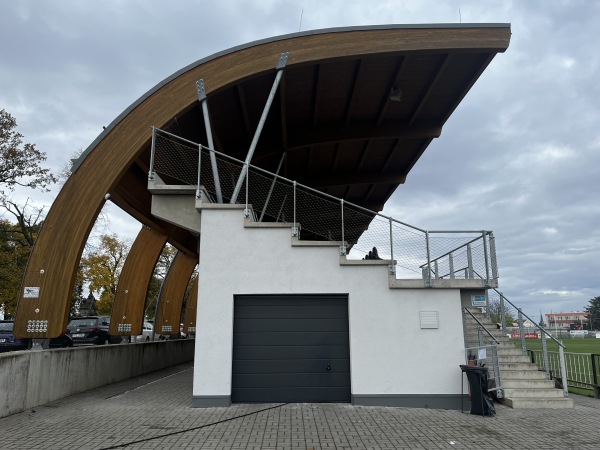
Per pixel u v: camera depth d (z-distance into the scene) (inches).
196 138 559.2
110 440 265.0
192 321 1184.8
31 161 1261.1
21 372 343.0
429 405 370.3
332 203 450.3
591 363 483.8
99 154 424.8
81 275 1780.3
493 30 447.5
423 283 387.5
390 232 406.3
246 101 532.1
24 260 1391.5
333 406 363.9
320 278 387.9
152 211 414.0
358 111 595.5
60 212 413.4
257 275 386.0
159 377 570.9
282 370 380.5
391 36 444.8
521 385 408.8
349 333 383.6
